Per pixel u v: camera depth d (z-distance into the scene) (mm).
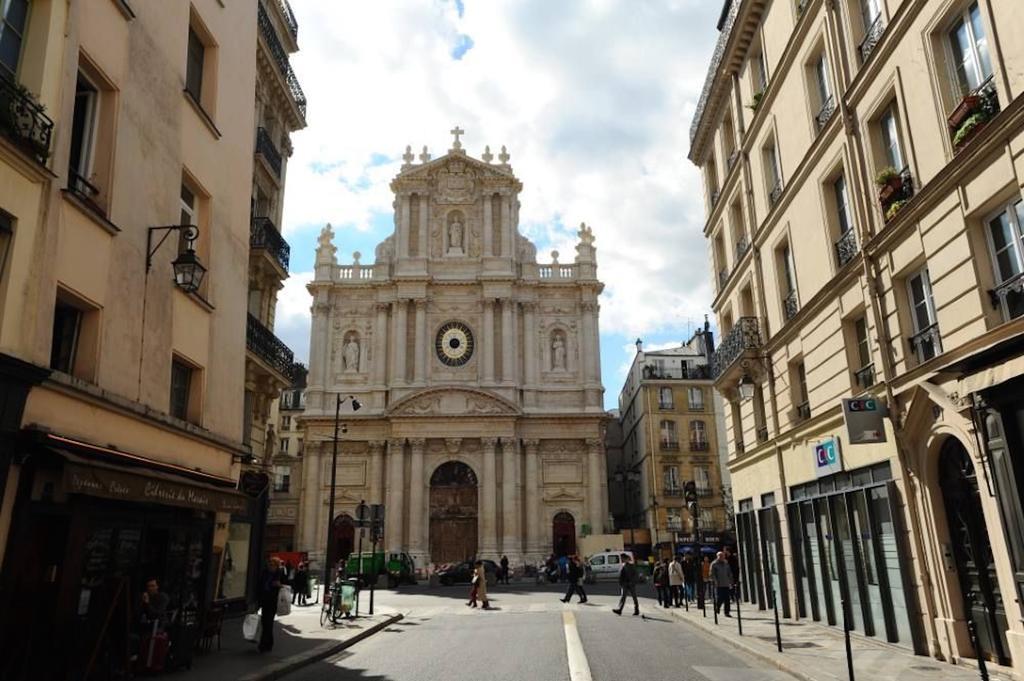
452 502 49312
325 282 53094
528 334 52844
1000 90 10078
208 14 16734
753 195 21375
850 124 14727
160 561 12797
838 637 15055
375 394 51344
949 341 11516
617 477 64500
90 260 11438
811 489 17688
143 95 13336
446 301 53156
